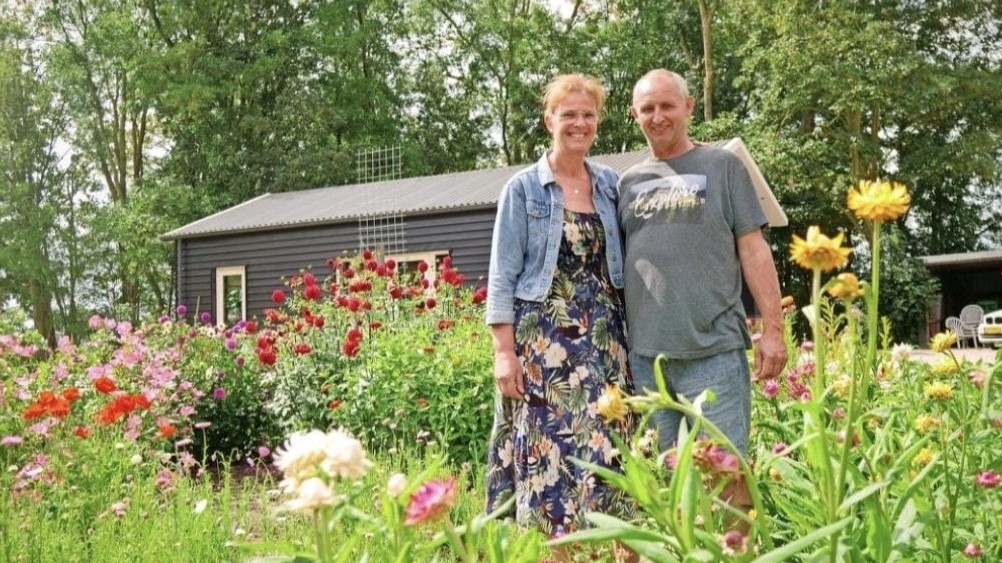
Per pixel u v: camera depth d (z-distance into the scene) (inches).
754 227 114.7
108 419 157.6
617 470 110.0
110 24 1107.9
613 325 115.6
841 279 52.7
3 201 1117.7
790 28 930.1
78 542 127.8
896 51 900.0
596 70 1222.9
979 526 83.4
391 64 1283.2
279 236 714.2
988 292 1002.1
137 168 1216.8
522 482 112.5
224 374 262.8
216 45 1151.0
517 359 113.5
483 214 627.2
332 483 49.6
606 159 650.2
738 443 110.8
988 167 969.5
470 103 1325.0
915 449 58.6
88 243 1115.9
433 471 53.3
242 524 146.3
